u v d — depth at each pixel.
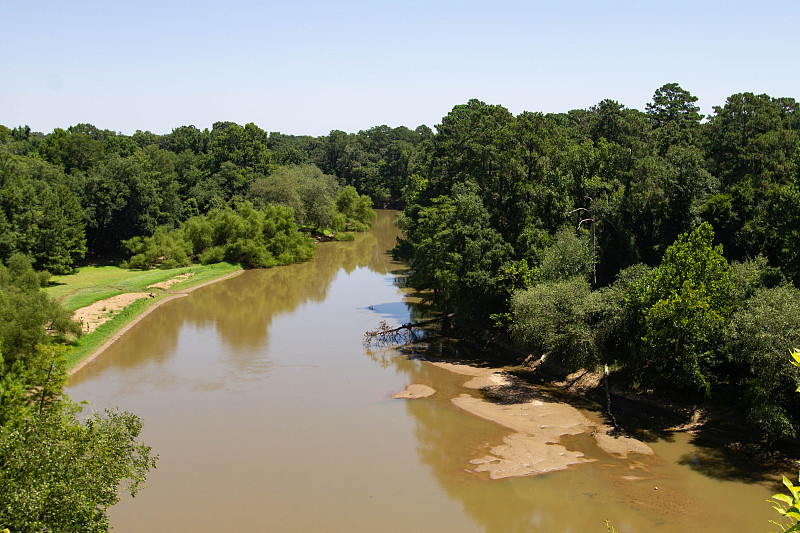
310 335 55.97
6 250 72.06
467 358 49.84
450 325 57.50
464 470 30.62
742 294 35.47
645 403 37.69
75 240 82.69
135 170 92.00
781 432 30.27
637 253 47.03
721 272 35.25
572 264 44.12
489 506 27.20
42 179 86.94
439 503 27.50
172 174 102.19
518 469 30.62
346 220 134.00
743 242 45.53
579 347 38.34
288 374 45.31
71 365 46.34
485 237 48.31
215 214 98.56
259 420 36.78
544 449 32.84
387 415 37.75
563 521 25.97
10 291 49.44
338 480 29.58
